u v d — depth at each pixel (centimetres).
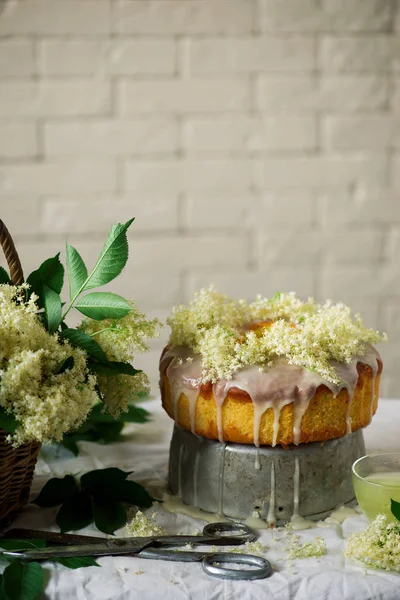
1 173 197
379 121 201
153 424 148
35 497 126
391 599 108
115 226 120
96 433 141
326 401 120
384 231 206
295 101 199
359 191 203
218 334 123
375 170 203
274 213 203
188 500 125
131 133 198
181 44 195
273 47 197
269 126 199
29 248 200
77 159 198
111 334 121
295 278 206
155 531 118
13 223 199
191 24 195
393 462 121
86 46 194
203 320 127
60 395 111
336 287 207
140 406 153
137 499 123
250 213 202
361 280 207
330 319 124
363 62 198
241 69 197
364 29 197
